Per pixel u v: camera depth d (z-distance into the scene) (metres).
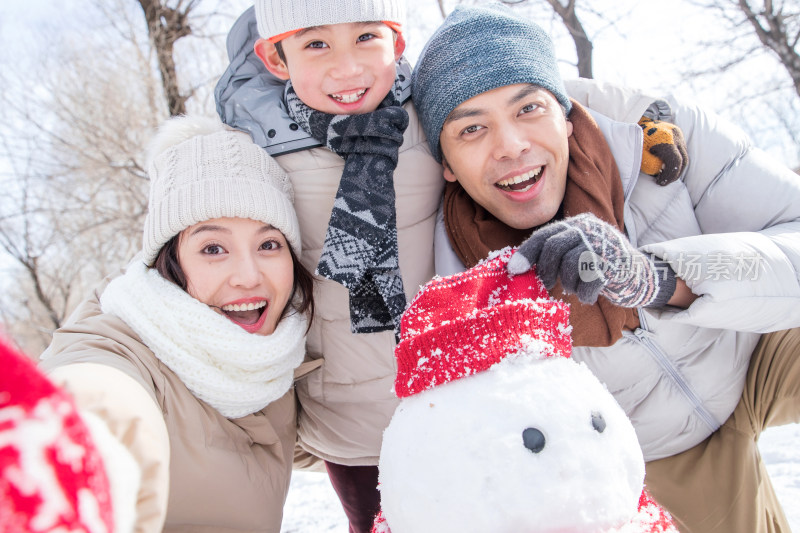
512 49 1.68
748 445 1.83
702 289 1.42
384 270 1.75
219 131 1.76
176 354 1.42
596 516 0.89
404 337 1.14
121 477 0.75
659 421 1.84
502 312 1.03
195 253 1.54
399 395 1.06
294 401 1.91
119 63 8.22
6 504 0.52
